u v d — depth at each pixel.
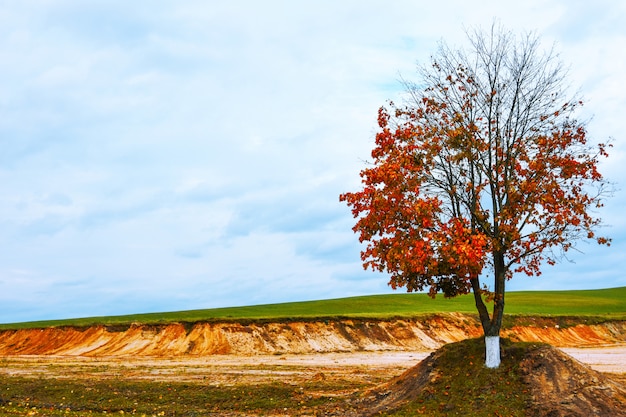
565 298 110.56
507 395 22.69
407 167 24.56
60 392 32.66
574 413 20.89
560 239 24.47
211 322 63.06
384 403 25.31
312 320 65.31
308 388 31.75
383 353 58.72
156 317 74.38
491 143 25.42
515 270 25.62
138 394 31.62
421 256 22.84
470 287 25.41
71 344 63.47
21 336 67.19
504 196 25.36
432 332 68.75
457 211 25.77
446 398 23.56
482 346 25.75
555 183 24.45
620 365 43.94
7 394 32.72
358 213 25.25
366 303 95.62
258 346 60.03
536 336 71.94
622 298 111.94
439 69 26.42
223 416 26.41
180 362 50.06
